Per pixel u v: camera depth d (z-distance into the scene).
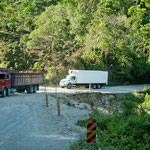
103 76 47.81
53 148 8.13
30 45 62.59
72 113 16.11
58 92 35.34
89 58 60.00
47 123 12.30
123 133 11.12
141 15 68.38
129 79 66.69
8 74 26.12
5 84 25.39
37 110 16.66
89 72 45.16
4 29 72.62
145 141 10.55
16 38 68.88
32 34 62.75
